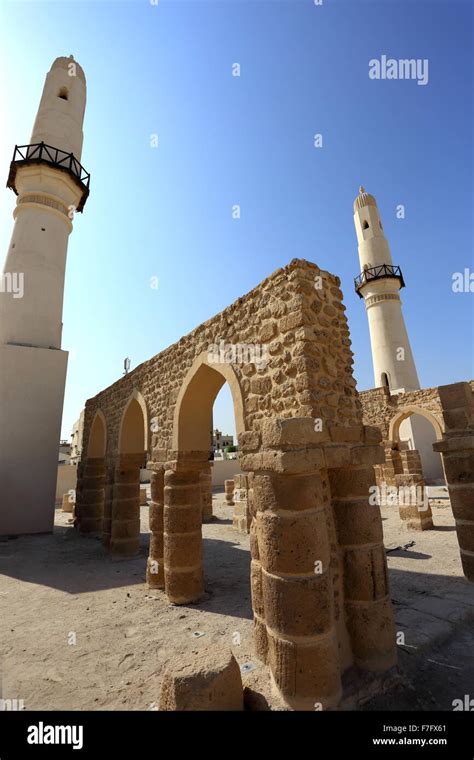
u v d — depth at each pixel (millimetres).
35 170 14852
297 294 4117
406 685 3713
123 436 9805
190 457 6562
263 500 3766
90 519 12789
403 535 10578
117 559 9328
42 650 4785
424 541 9734
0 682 4062
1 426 12609
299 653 3281
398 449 16969
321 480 3896
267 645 4055
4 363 12992
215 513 16844
